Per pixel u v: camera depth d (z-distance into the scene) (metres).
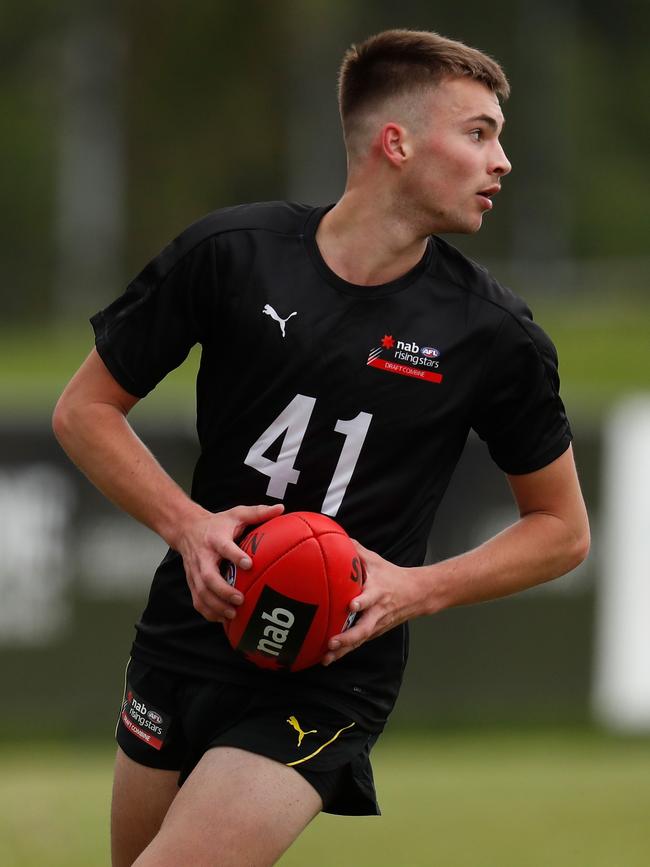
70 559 33.28
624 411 35.88
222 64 114.06
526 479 12.50
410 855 21.12
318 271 11.90
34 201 112.25
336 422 11.83
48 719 33.38
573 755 33.44
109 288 110.75
